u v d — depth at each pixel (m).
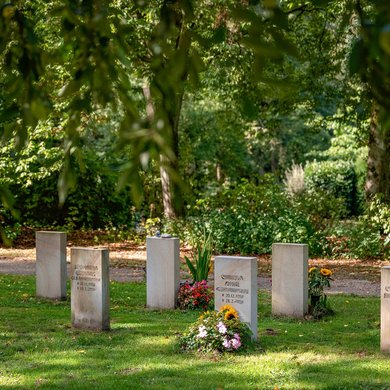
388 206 22.02
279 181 43.88
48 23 9.95
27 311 12.45
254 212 23.09
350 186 38.41
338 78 23.58
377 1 1.52
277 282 12.32
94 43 2.52
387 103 1.83
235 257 10.02
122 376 8.20
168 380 8.02
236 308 9.98
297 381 8.00
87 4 2.59
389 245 21.27
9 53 2.74
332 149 40.31
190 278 16.80
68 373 8.33
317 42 22.69
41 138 23.05
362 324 11.53
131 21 15.62
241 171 41.16
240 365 8.72
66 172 2.46
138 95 22.23
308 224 21.88
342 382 7.92
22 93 2.62
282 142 44.22
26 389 7.66
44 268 13.86
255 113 2.23
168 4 2.42
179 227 23.55
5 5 2.63
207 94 25.88
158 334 10.53
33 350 9.47
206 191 27.17
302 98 23.72
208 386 7.79
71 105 2.58
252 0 2.02
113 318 11.97
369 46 1.62
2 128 2.80
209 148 35.88
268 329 10.98
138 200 1.85
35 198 25.94
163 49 2.28
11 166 20.11
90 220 26.89
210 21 15.36
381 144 23.70
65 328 10.96
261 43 1.91
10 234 24.17
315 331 10.91
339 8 19.55
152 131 1.80
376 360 9.05
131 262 20.38
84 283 10.83
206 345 9.39
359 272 18.81
